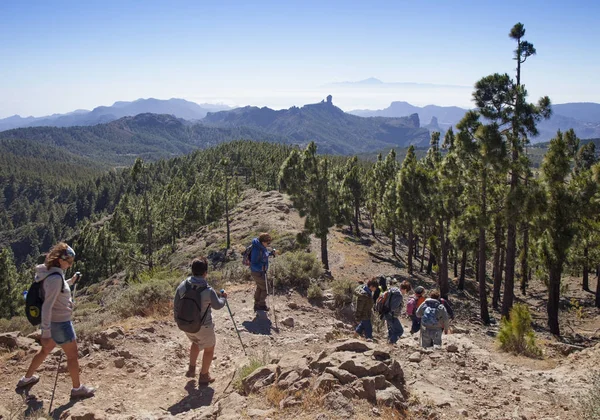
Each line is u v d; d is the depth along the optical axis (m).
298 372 5.78
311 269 16.55
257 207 64.19
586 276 36.50
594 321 25.14
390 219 42.22
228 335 9.85
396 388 5.44
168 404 6.17
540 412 5.81
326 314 13.13
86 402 5.96
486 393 6.43
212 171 133.38
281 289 14.77
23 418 5.13
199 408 5.66
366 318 10.22
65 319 5.93
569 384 7.31
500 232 28.28
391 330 10.33
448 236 29.61
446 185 26.47
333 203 30.20
